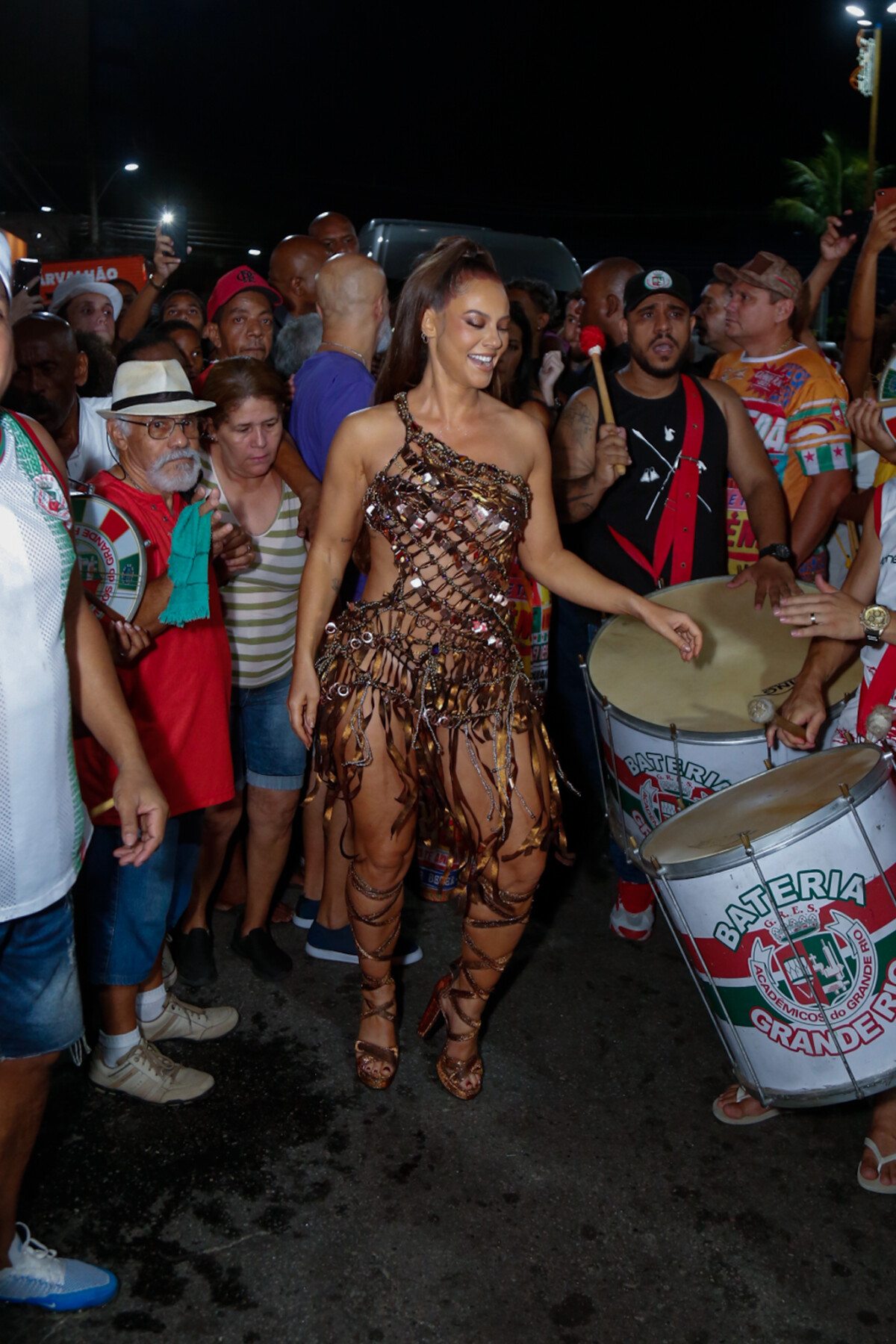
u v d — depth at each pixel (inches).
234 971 116.8
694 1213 86.1
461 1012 96.9
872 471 156.1
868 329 157.6
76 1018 69.7
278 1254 81.7
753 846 75.4
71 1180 87.9
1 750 60.7
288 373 143.2
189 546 89.9
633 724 96.3
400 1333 75.5
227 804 111.0
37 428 64.2
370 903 94.7
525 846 90.1
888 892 76.9
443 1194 87.6
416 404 87.2
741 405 126.2
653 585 124.7
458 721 87.4
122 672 90.3
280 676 111.3
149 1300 77.6
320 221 196.7
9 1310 76.6
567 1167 90.7
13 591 60.1
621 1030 108.3
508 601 90.4
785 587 111.3
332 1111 96.6
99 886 90.7
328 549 91.3
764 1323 76.8
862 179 1095.0
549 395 145.3
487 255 84.2
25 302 104.3
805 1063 80.1
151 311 203.5
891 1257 82.4
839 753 87.3
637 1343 75.1
